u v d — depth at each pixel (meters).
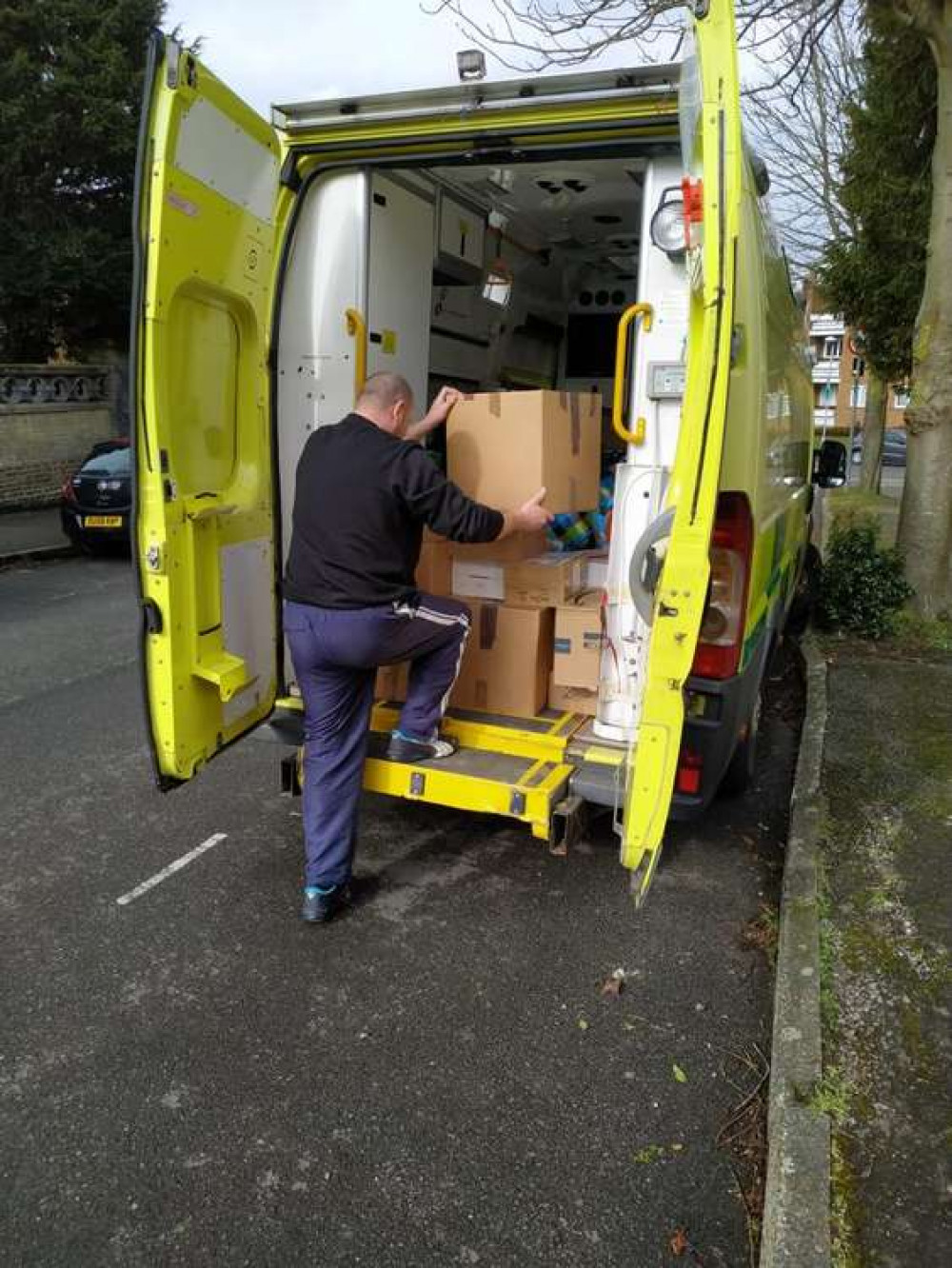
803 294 7.39
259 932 3.50
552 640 3.91
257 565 3.76
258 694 3.84
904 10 6.97
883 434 20.33
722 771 3.43
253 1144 2.52
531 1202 2.35
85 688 6.41
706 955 3.39
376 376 3.45
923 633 7.61
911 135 10.62
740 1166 2.46
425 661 3.55
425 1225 2.28
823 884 3.68
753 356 3.06
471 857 4.08
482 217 4.83
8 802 4.59
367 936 3.48
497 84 3.23
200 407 3.37
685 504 2.64
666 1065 2.83
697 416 2.60
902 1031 2.84
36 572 11.20
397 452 3.24
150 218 2.89
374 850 4.13
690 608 2.66
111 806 4.56
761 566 3.59
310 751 3.46
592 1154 2.50
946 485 7.71
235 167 3.25
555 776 3.45
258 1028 2.98
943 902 3.55
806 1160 2.33
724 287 2.52
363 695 3.46
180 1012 3.05
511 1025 3.00
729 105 2.46
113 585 10.30
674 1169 2.45
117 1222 2.28
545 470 3.56
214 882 3.85
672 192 3.25
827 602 7.71
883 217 10.98
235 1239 2.24
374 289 3.82
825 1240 2.12
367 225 3.70
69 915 3.61
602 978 3.25
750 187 3.09
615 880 3.90
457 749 3.72
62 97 16.55
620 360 3.28
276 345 3.75
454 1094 2.71
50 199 17.56
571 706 3.93
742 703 3.51
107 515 11.61
